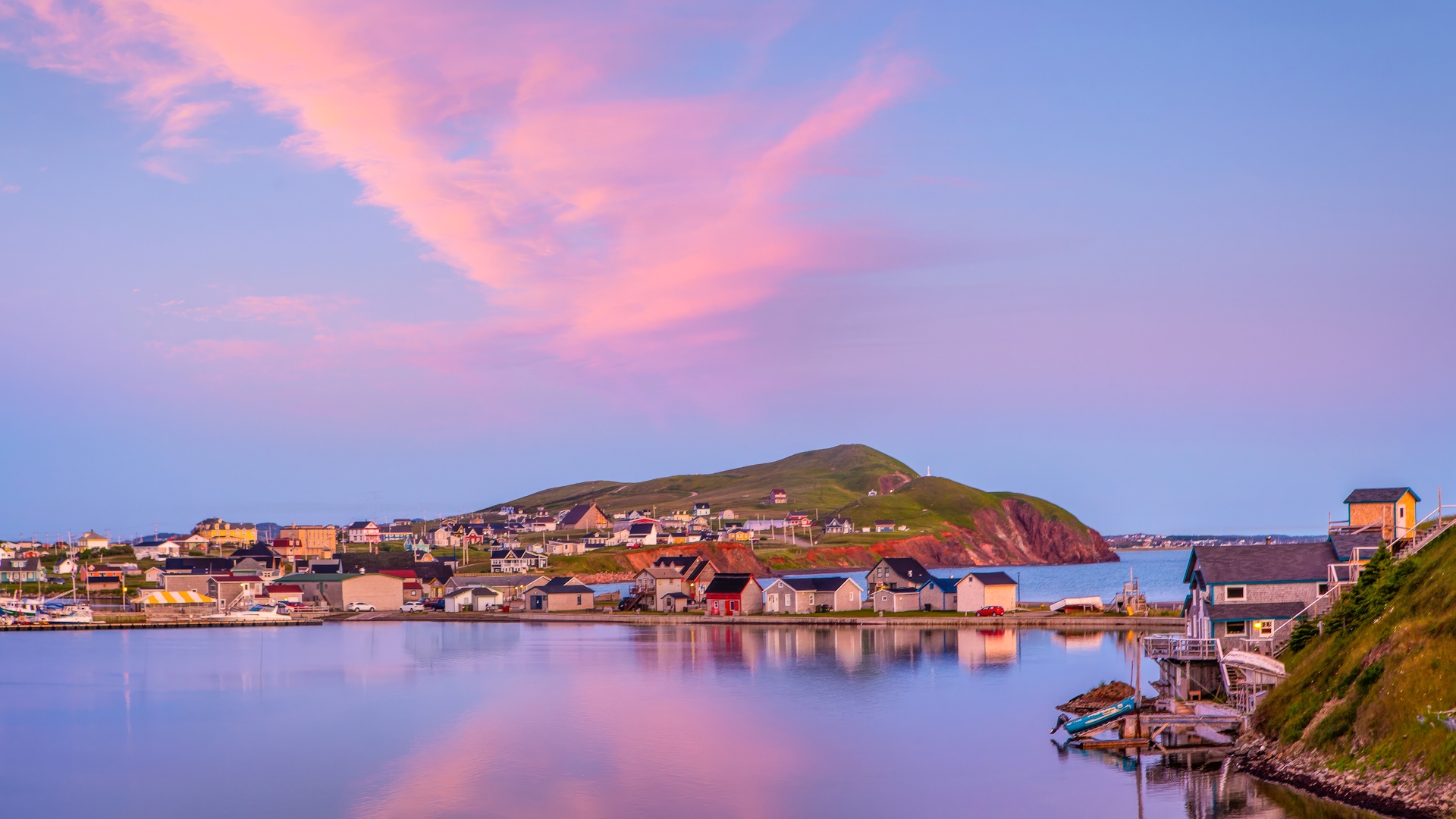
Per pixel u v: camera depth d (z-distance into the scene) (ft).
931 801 186.91
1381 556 216.74
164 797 200.34
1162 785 188.14
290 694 325.42
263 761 227.61
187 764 226.17
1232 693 230.68
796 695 305.12
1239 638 254.68
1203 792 178.70
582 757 226.17
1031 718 261.44
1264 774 182.80
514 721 269.23
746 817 179.73
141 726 272.10
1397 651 171.12
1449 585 174.81
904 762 215.51
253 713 290.15
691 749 231.91
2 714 294.25
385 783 206.59
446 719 274.57
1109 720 226.58
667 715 274.77
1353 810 155.74
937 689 311.68
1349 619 203.82
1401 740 158.51
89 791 205.77
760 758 222.48
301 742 247.09
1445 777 146.51
